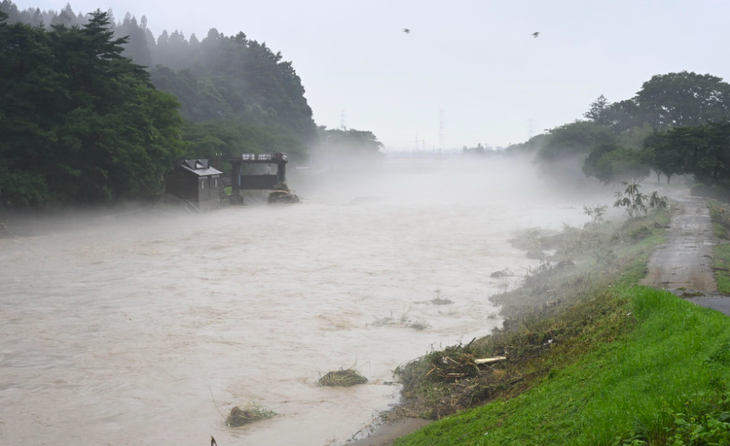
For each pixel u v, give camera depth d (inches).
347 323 1077.1
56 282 1466.5
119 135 2736.2
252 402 717.3
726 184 3029.0
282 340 972.6
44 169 2522.1
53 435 629.3
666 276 987.9
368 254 1916.8
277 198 3855.8
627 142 5403.5
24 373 815.1
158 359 876.0
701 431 309.0
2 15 2551.7
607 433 355.3
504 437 448.8
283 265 1715.1
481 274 1560.0
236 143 4788.4
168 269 1654.8
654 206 2322.8
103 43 3002.0
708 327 482.9
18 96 2481.5
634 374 452.8
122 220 2768.2
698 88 6496.1
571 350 649.0
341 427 645.3
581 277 1142.3
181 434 634.2
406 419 647.1
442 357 785.6
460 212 3314.5
